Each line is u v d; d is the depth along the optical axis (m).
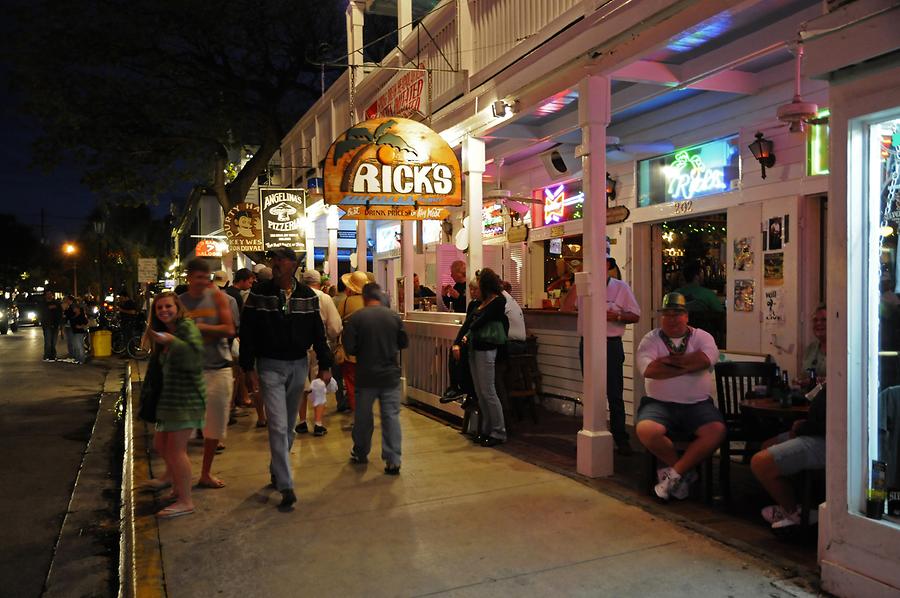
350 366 8.72
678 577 3.92
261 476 6.20
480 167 8.22
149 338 5.26
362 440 6.48
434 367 9.08
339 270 21.67
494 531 4.70
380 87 11.70
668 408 5.31
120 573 4.35
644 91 6.66
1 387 13.62
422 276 13.41
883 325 3.57
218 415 5.85
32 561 4.85
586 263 5.96
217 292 5.91
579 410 8.47
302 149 16.86
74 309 18.31
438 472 6.18
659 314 8.30
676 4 4.95
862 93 3.46
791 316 6.26
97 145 19.00
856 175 3.56
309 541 4.61
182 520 5.05
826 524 3.82
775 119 6.39
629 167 8.38
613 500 5.30
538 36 7.02
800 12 5.04
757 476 4.42
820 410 4.31
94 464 7.52
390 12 13.52
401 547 4.47
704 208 7.25
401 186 8.00
